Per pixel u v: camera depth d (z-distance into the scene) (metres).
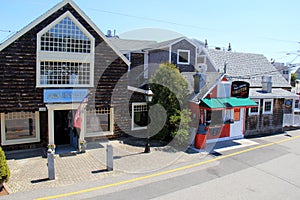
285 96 20.88
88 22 13.98
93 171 11.18
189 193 9.45
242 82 17.89
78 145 13.87
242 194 9.55
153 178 10.68
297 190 10.08
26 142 13.80
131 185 9.91
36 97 13.05
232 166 12.56
